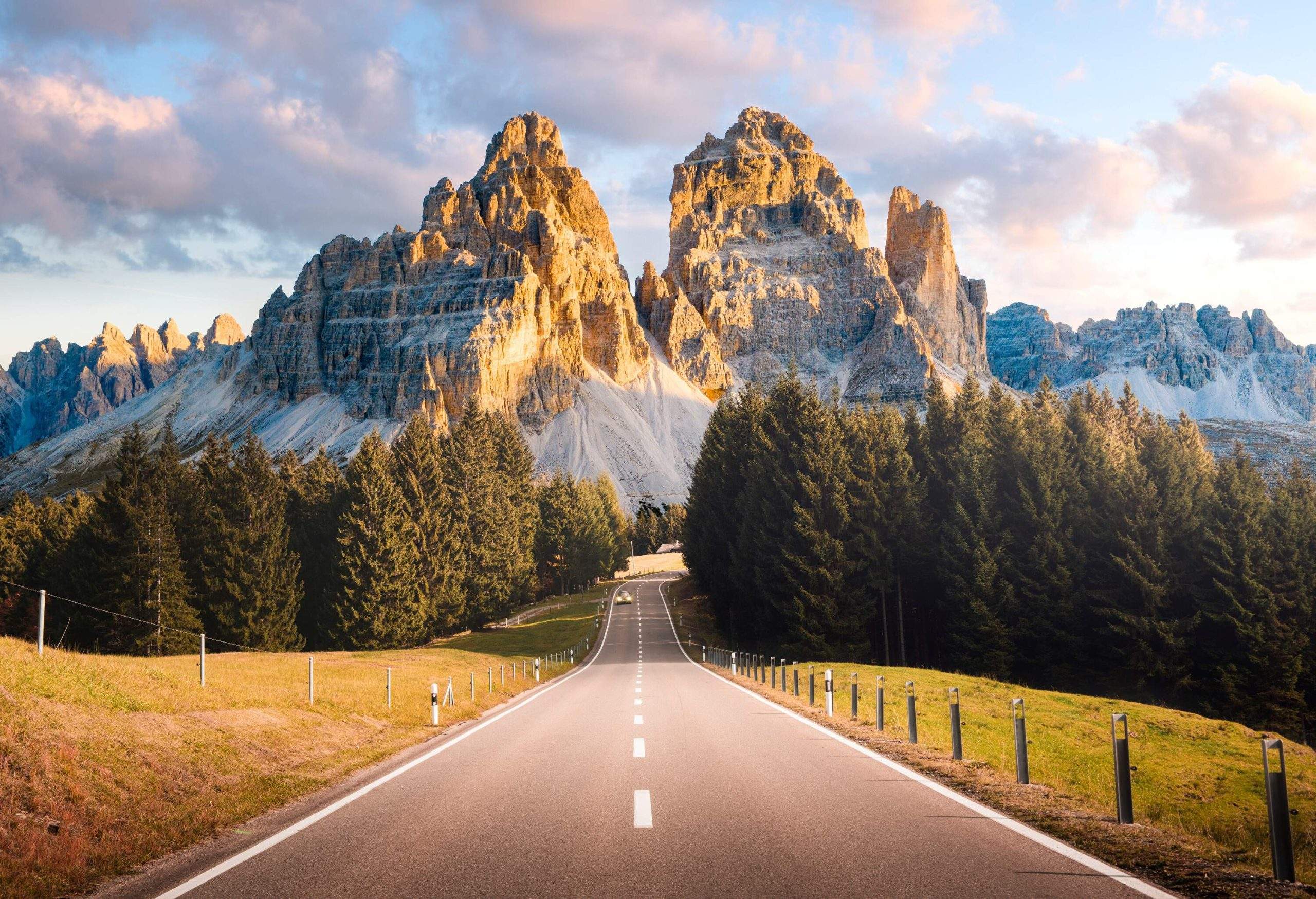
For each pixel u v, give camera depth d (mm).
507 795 11312
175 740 13812
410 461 96438
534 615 114250
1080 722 29172
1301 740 53781
